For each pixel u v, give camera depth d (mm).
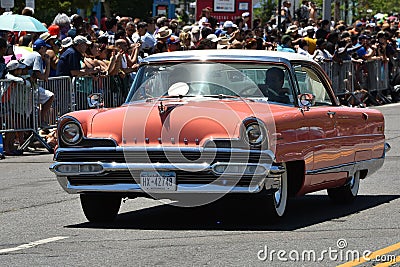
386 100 40688
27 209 15797
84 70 26125
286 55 14984
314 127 14320
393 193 17609
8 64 23969
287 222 14250
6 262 11359
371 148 16391
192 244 12375
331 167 14883
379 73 39812
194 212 15234
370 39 40375
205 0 47000
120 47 27219
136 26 32094
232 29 35375
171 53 15094
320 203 16547
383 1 71125
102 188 13312
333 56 36156
